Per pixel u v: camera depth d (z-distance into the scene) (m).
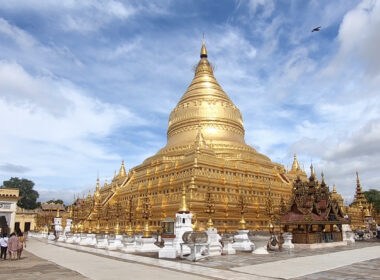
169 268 24.08
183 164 62.41
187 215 35.00
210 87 86.44
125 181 80.25
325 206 47.34
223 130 78.56
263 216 59.91
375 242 53.91
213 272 22.05
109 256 33.31
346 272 22.05
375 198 127.00
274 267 24.39
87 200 87.25
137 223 61.66
